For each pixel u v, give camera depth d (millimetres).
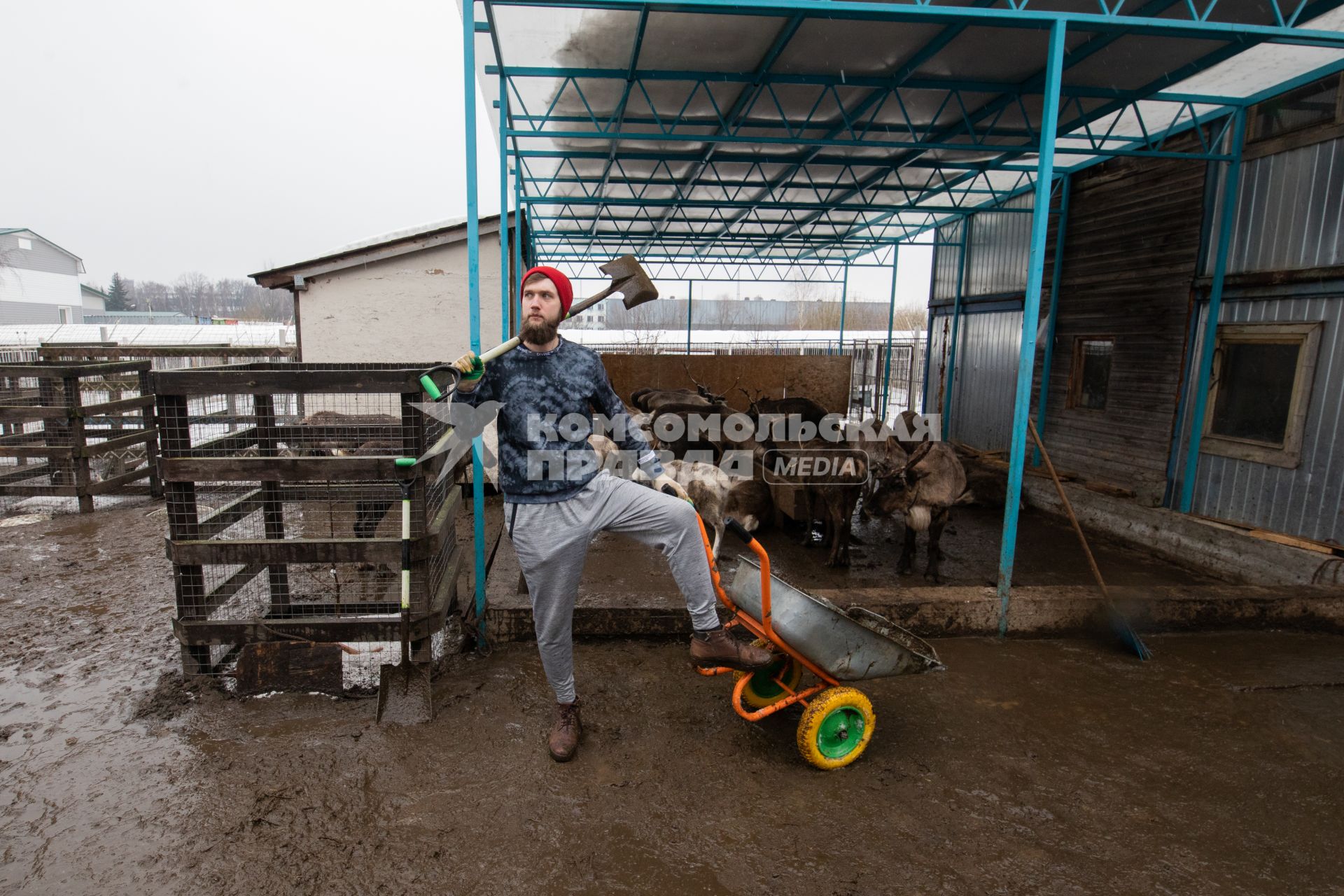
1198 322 6680
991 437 10266
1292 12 4871
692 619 2998
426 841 2539
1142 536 6852
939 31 5418
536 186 10477
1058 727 3428
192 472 3441
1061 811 2803
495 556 5570
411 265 7949
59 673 3770
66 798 2705
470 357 2729
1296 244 5758
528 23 5398
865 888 2369
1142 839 2645
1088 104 6676
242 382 3420
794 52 5844
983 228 10656
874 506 5656
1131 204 7500
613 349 20250
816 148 8422
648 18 5234
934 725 3426
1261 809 2844
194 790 2773
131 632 4332
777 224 13000
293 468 3449
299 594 4832
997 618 4473
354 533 5027
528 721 3344
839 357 10125
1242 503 6199
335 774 2902
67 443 7500
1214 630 4668
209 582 4426
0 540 6309
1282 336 5828
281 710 3383
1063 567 6207
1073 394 8430
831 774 3002
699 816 2719
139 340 22453
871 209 10016
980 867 2480
